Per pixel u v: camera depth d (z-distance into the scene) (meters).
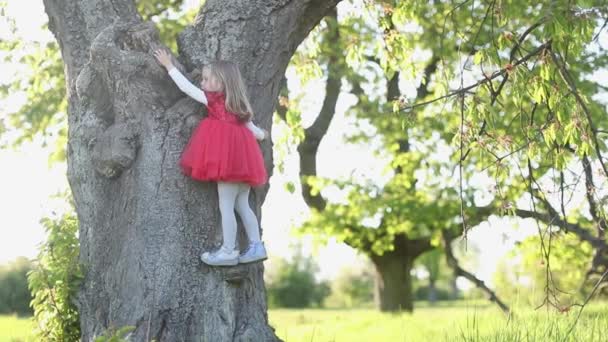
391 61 9.34
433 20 15.07
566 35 6.64
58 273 6.76
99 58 6.29
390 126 17.94
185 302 6.13
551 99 6.56
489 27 14.13
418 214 17.75
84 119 6.57
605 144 7.35
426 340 9.69
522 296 8.20
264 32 6.68
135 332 6.11
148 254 6.17
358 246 20.30
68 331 7.41
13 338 10.15
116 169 6.38
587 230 15.56
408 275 21.03
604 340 7.45
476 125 6.83
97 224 6.54
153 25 6.38
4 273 21.62
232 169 5.87
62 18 6.88
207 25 6.61
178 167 6.19
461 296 44.09
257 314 6.41
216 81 6.00
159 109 6.27
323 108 19.00
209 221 6.22
